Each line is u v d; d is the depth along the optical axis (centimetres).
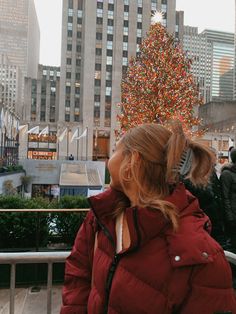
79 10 8481
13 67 12962
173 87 1764
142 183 108
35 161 3116
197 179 112
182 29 7969
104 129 7300
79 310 131
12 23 19000
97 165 3166
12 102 11281
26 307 391
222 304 94
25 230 505
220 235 390
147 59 1825
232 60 14662
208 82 14288
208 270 95
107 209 119
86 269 136
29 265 453
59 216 525
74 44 8412
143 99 1791
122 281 102
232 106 6594
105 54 7456
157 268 98
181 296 94
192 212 108
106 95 7412
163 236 102
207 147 116
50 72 13350
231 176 402
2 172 2273
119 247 112
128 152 114
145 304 97
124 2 7581
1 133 2480
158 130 115
